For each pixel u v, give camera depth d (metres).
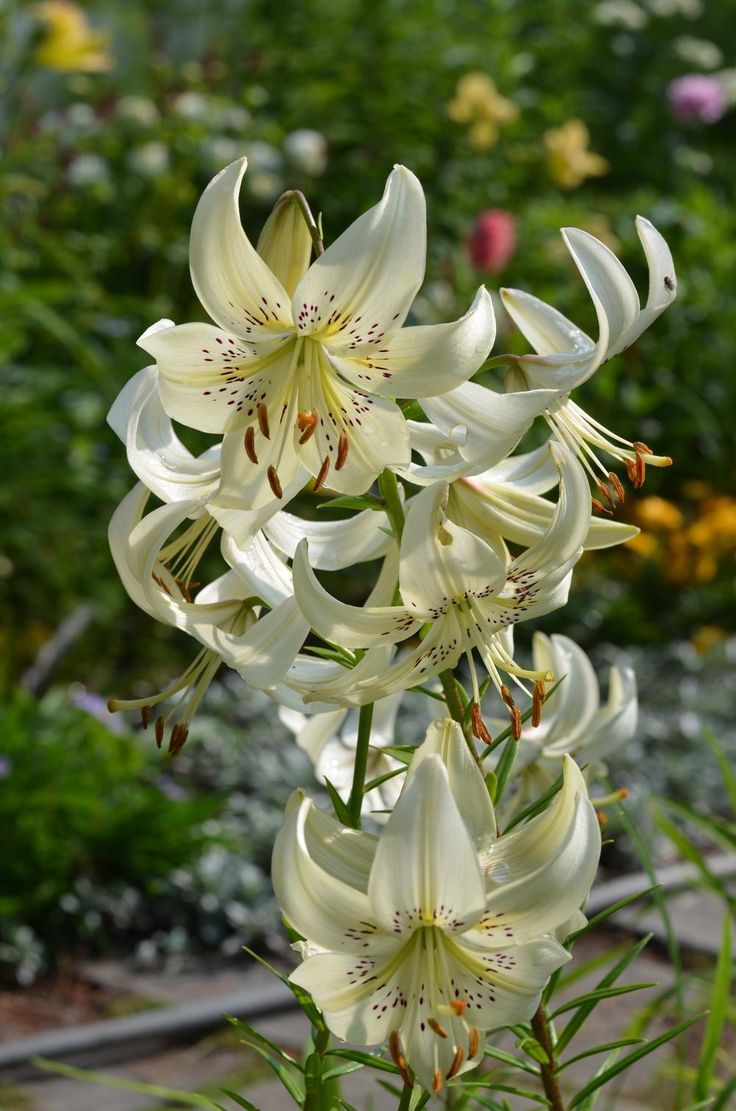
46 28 6.17
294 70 7.66
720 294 7.38
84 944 3.63
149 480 1.32
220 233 1.23
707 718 5.18
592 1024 3.22
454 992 1.27
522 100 8.21
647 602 6.33
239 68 7.82
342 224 7.08
